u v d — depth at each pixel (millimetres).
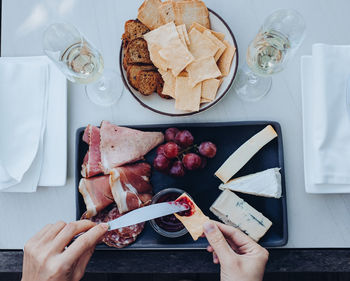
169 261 931
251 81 961
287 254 915
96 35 979
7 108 929
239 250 855
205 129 939
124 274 1470
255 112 960
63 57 840
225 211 903
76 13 980
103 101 974
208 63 855
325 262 909
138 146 918
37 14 987
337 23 948
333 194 933
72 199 968
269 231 915
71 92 978
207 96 869
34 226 967
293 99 956
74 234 790
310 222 930
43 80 946
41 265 734
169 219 922
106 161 906
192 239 908
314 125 894
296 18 833
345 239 921
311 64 923
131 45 868
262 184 894
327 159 880
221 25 872
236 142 941
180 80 861
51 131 952
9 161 916
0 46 1000
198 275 1441
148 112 971
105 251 937
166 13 862
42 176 948
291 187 942
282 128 954
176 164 906
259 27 958
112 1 978
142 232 921
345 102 883
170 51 847
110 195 919
